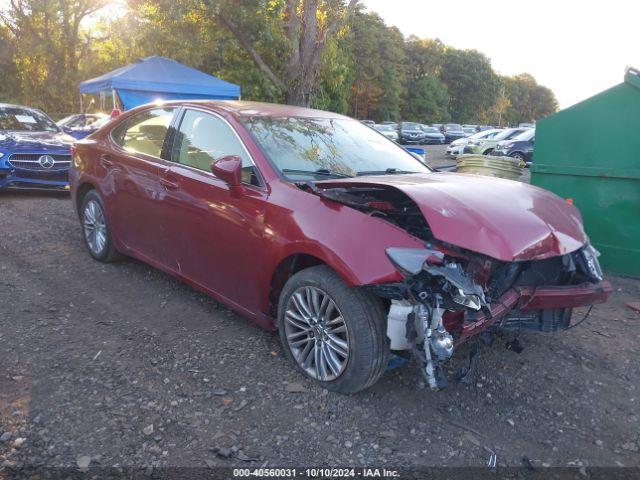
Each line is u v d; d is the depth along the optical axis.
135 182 4.56
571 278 3.54
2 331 3.79
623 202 5.67
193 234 4.01
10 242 5.95
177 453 2.65
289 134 4.00
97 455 2.60
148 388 3.18
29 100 28.31
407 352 3.04
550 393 3.38
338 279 3.07
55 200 8.72
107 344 3.69
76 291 4.60
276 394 3.17
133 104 12.39
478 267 3.04
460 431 2.94
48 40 26.17
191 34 14.76
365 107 65.50
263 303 3.56
